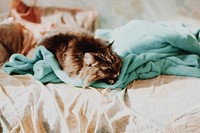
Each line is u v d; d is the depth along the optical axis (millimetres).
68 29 1563
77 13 2010
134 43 1318
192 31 1399
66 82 1141
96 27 2004
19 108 986
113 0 2059
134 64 1187
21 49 1473
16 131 951
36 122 948
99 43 1334
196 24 1872
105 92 1071
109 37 1573
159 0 2059
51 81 1169
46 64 1180
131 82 1165
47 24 1727
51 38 1368
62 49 1284
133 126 914
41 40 1403
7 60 1400
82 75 1155
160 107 965
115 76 1137
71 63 1211
